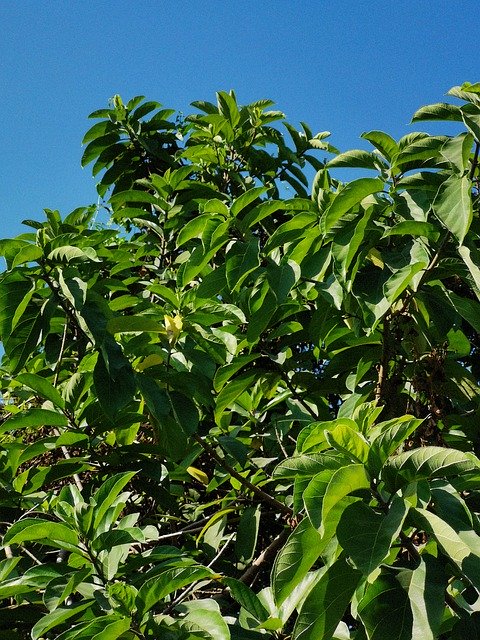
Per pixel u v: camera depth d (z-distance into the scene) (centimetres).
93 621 247
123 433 323
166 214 422
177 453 311
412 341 319
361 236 292
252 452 355
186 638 251
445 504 235
